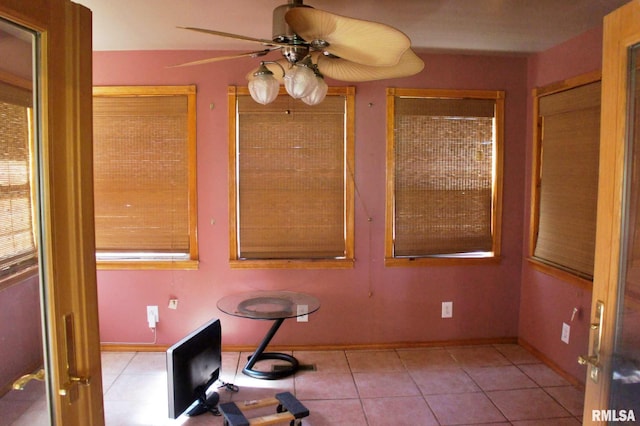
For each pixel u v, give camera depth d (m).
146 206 3.32
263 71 1.89
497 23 2.63
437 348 3.51
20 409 1.16
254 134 3.30
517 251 3.54
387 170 3.36
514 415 2.60
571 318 2.95
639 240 1.39
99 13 2.48
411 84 3.34
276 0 2.28
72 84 1.20
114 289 3.37
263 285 3.40
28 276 1.14
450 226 3.47
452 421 2.54
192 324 3.40
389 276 3.46
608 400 1.42
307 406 2.70
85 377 1.23
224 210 3.33
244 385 2.94
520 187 3.49
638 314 1.41
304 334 3.46
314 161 3.34
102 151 3.27
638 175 1.36
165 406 2.68
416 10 2.43
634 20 1.29
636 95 1.34
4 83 1.10
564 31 2.78
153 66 3.24
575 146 2.89
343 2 2.31
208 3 2.34
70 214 1.20
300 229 3.38
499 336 3.58
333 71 2.10
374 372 3.12
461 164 3.43
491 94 3.38
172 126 3.27
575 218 2.90
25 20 1.04
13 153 1.11
